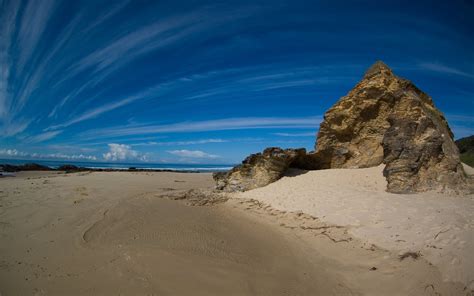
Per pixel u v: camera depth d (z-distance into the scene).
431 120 11.49
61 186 14.30
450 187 9.75
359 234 7.57
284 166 14.76
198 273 5.73
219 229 8.55
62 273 5.60
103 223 8.42
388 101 13.99
